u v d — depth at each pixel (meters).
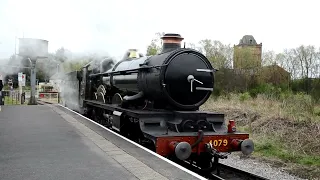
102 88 11.88
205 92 7.77
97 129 9.51
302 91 22.55
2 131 9.10
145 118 7.31
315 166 8.31
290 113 13.28
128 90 9.52
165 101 7.66
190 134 6.98
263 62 33.78
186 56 7.61
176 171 5.15
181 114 7.29
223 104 18.05
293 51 33.31
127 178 4.77
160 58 7.71
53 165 5.46
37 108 17.48
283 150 9.91
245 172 7.46
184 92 7.50
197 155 7.42
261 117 13.95
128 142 7.50
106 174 4.96
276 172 7.91
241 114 15.32
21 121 11.45
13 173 4.98
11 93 31.12
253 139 11.31
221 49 34.88
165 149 6.68
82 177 4.80
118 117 8.67
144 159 5.91
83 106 14.87
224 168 8.17
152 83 7.68
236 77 26.53
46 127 9.90
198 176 4.90
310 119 11.94
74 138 7.99
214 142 7.01
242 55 34.28
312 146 9.98
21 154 6.26
